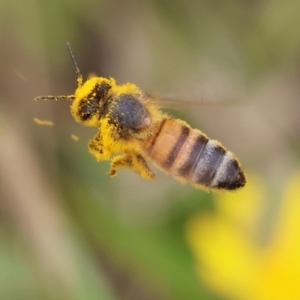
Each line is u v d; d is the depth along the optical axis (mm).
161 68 162
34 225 151
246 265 143
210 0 164
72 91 160
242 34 164
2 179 152
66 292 148
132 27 162
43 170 155
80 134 158
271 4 163
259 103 163
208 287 147
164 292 152
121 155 134
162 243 153
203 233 146
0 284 149
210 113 161
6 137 153
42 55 158
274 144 162
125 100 133
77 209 154
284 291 141
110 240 153
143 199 155
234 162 132
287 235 142
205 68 162
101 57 162
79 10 160
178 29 163
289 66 164
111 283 153
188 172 133
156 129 133
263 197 145
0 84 157
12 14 157
